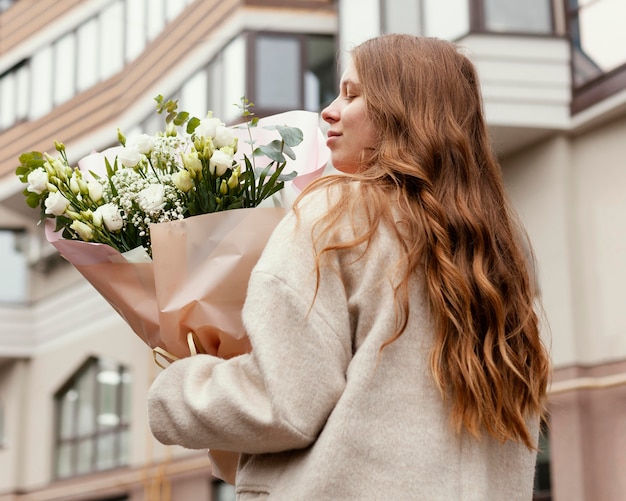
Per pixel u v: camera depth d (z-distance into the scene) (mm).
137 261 1825
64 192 1973
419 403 1551
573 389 9812
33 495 16203
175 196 1893
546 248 10406
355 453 1504
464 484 1534
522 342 1693
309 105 13703
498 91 10445
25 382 16844
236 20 13836
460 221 1663
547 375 1719
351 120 1794
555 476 9836
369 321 1577
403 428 1532
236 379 1551
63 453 16094
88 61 16172
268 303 1535
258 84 13617
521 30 10625
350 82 1818
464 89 1813
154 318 1834
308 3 13961
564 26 10680
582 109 10328
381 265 1589
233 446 1549
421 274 1612
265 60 13719
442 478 1523
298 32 13875
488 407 1577
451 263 1604
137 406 14773
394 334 1557
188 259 1787
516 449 1659
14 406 16766
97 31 16094
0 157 16891
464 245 1656
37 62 16906
